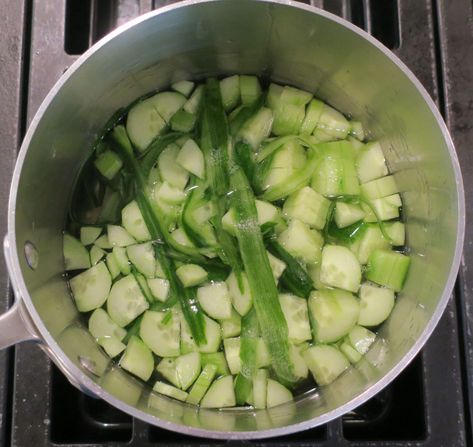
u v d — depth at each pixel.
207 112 0.37
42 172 0.32
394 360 0.30
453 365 0.35
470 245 0.36
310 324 0.35
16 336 0.29
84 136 0.35
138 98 0.37
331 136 0.37
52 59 0.37
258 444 0.34
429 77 0.37
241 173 0.36
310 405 0.32
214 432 0.27
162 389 0.34
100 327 0.35
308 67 0.35
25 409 0.34
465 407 0.35
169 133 0.37
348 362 0.34
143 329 0.34
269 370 0.34
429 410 0.34
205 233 0.35
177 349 0.34
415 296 0.33
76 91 0.31
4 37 0.37
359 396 0.28
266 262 0.34
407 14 0.38
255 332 0.34
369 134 0.37
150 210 0.36
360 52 0.31
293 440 0.34
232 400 0.33
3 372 0.34
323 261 0.35
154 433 0.34
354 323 0.35
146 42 0.32
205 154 0.36
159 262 0.35
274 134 0.37
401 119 0.33
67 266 0.35
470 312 0.35
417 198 0.34
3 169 0.36
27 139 0.29
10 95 0.37
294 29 0.32
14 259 0.28
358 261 0.35
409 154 0.34
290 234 0.35
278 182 0.36
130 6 0.41
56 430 0.35
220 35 0.33
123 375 0.34
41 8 0.37
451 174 0.30
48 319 0.30
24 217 0.30
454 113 0.37
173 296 0.35
